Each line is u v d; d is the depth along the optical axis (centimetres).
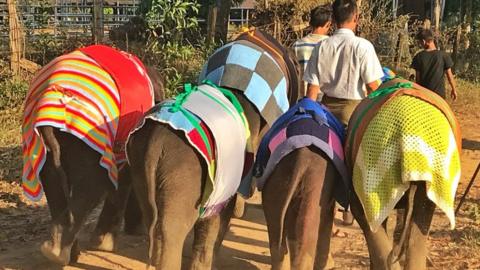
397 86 460
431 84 858
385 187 417
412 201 415
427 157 406
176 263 425
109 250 610
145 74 567
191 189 428
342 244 641
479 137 1170
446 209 403
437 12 1688
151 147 427
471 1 1947
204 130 435
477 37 1817
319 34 696
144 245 634
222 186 442
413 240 431
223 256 610
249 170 498
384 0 1709
